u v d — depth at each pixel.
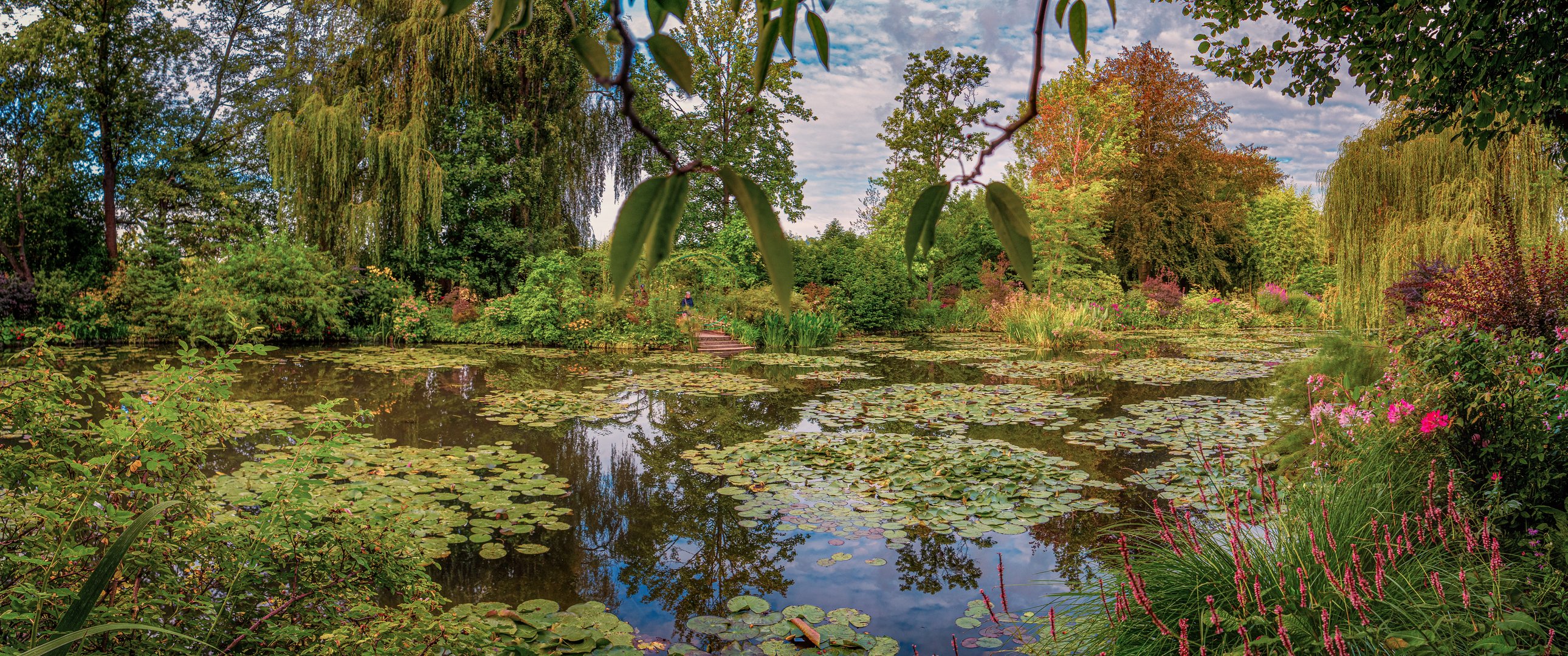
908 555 4.06
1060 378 11.64
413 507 4.70
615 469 5.87
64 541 1.75
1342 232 10.62
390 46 19.58
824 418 8.12
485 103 21.19
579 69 20.88
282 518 2.19
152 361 12.07
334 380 10.59
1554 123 4.08
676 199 0.49
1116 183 27.20
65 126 18.12
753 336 17.92
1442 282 5.19
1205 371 12.55
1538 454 2.90
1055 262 24.72
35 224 18.20
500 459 6.07
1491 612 2.05
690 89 0.48
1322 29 4.28
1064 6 0.61
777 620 3.29
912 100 28.16
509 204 21.31
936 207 0.55
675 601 3.49
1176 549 2.72
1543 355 3.59
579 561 3.96
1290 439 5.25
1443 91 3.82
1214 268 30.33
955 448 6.50
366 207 18.06
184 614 2.02
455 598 3.49
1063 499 4.98
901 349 17.55
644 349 16.75
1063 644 2.76
